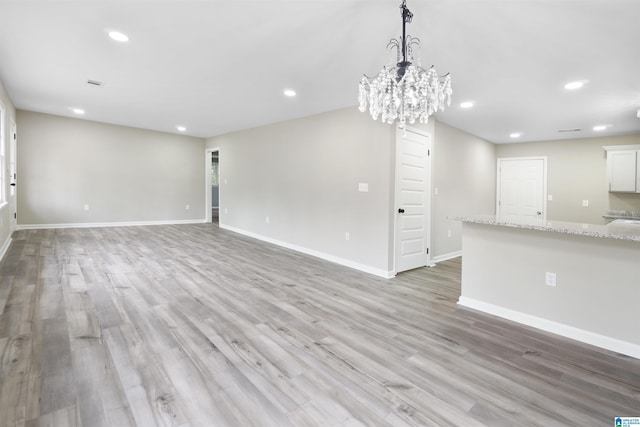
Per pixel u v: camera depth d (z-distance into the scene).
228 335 2.32
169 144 8.02
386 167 4.05
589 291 2.37
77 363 1.90
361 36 2.56
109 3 2.22
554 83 3.33
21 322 2.41
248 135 6.77
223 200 7.76
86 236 5.89
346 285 3.65
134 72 3.54
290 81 3.63
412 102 2.33
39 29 2.61
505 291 2.81
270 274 3.96
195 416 1.50
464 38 2.47
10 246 4.82
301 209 5.35
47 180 6.39
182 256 4.70
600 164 5.89
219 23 2.44
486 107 4.20
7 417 1.44
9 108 4.89
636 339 2.17
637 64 2.85
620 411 1.61
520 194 6.68
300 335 2.36
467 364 2.03
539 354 2.18
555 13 2.09
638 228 2.36
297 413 1.54
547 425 1.50
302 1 2.10
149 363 1.93
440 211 5.13
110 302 2.86
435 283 3.82
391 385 1.79
